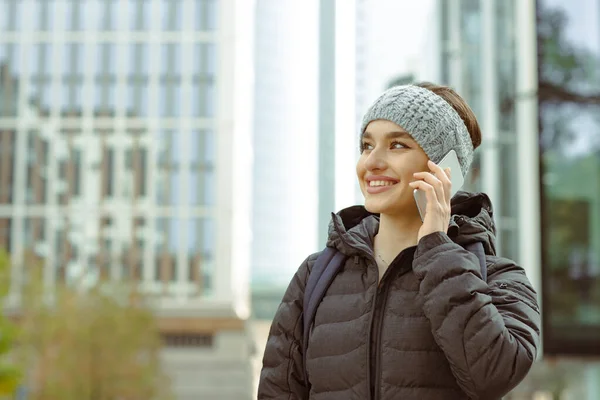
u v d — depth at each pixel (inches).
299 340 105.3
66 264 3186.5
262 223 7765.8
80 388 1871.3
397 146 98.6
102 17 3292.3
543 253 356.2
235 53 3267.7
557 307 356.2
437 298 91.4
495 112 737.0
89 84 3267.7
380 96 100.4
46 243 3196.4
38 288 1873.8
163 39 3280.0
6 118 3245.6
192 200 3221.0
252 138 7701.8
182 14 3284.9
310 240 7741.1
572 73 351.6
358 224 109.6
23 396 1558.8
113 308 1959.9
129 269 3176.7
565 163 354.6
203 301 3073.3
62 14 3287.4
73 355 1881.2
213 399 2997.0
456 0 933.8
